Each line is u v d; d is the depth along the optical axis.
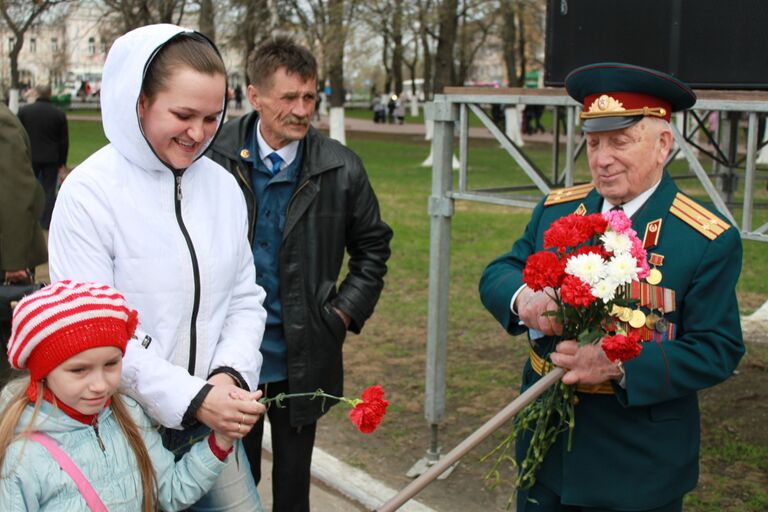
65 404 1.75
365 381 4.96
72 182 1.97
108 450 1.80
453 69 17.00
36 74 41.41
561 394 2.19
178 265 1.98
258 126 2.88
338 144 3.02
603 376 2.11
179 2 15.32
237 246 2.14
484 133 27.67
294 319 2.83
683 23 2.84
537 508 2.43
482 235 9.27
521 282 2.42
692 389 2.13
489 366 5.23
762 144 4.34
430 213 3.74
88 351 1.69
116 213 1.94
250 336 2.15
